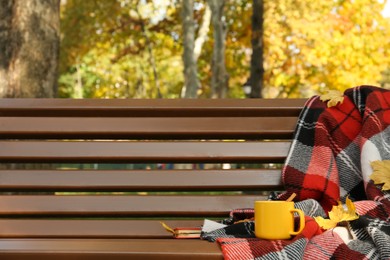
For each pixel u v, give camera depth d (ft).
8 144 6.95
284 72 57.98
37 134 7.07
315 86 58.75
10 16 14.69
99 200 6.77
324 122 7.07
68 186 6.84
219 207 6.80
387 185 6.29
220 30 46.80
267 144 7.01
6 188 6.86
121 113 7.13
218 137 7.16
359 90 7.25
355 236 5.69
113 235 6.61
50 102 7.13
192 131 7.04
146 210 6.75
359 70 57.26
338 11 56.13
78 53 58.70
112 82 80.94
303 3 55.26
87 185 6.84
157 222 6.70
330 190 6.57
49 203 6.75
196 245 5.23
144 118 7.08
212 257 5.00
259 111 7.13
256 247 5.13
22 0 14.74
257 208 5.57
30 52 14.74
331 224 5.78
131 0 61.87
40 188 6.88
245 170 6.93
